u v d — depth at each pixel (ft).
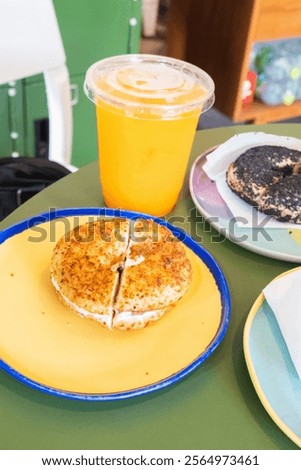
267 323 2.02
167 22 7.98
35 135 6.08
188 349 1.90
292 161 2.87
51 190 2.77
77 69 5.95
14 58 3.69
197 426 1.73
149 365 1.84
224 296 2.11
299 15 6.73
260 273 2.37
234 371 1.91
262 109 7.63
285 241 2.52
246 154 2.89
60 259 2.04
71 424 1.71
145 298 1.92
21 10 3.60
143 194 2.51
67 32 5.60
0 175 3.92
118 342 1.92
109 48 6.01
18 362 1.81
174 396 1.82
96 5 5.59
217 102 7.53
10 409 1.74
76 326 1.97
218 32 6.98
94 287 1.92
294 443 1.69
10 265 2.19
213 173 2.90
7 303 2.03
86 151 6.65
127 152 2.34
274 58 7.57
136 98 2.19
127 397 1.71
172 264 2.04
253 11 6.28
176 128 2.26
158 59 2.60
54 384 1.74
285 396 1.78
